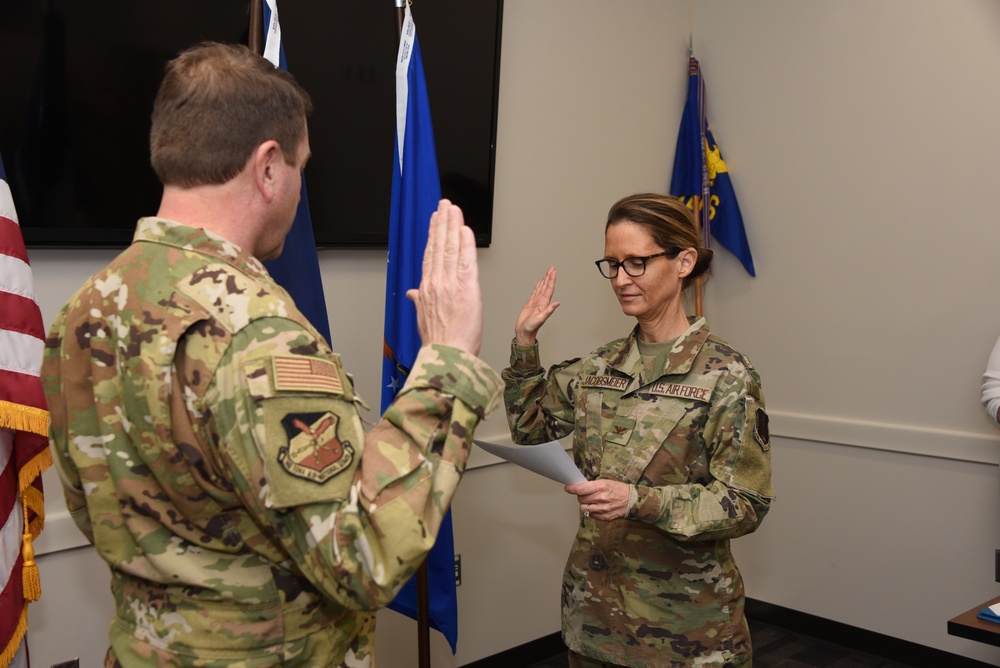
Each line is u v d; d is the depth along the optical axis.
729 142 3.52
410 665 2.72
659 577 1.67
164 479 0.88
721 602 1.67
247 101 0.95
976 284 2.87
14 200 1.89
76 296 0.98
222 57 0.97
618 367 1.82
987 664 2.87
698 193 3.44
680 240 1.75
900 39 3.02
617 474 1.72
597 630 1.73
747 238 3.47
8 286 1.60
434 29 2.60
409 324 2.05
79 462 0.95
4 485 1.63
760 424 1.65
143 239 0.94
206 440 0.86
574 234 3.21
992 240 2.83
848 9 3.14
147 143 2.09
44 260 2.01
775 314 3.40
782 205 3.36
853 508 3.18
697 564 1.66
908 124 3.01
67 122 1.96
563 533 3.22
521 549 3.08
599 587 1.73
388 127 2.54
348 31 2.41
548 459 1.51
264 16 1.94
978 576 2.89
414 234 2.06
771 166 3.39
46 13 1.90
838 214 3.20
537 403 1.99
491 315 2.96
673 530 1.55
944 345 2.95
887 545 3.10
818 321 3.27
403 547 0.83
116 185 2.05
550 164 3.10
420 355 0.94
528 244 3.05
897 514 3.07
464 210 2.75
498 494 3.00
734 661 1.67
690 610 1.66
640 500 1.55
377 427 0.91
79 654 2.06
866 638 3.16
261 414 0.82
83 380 0.95
